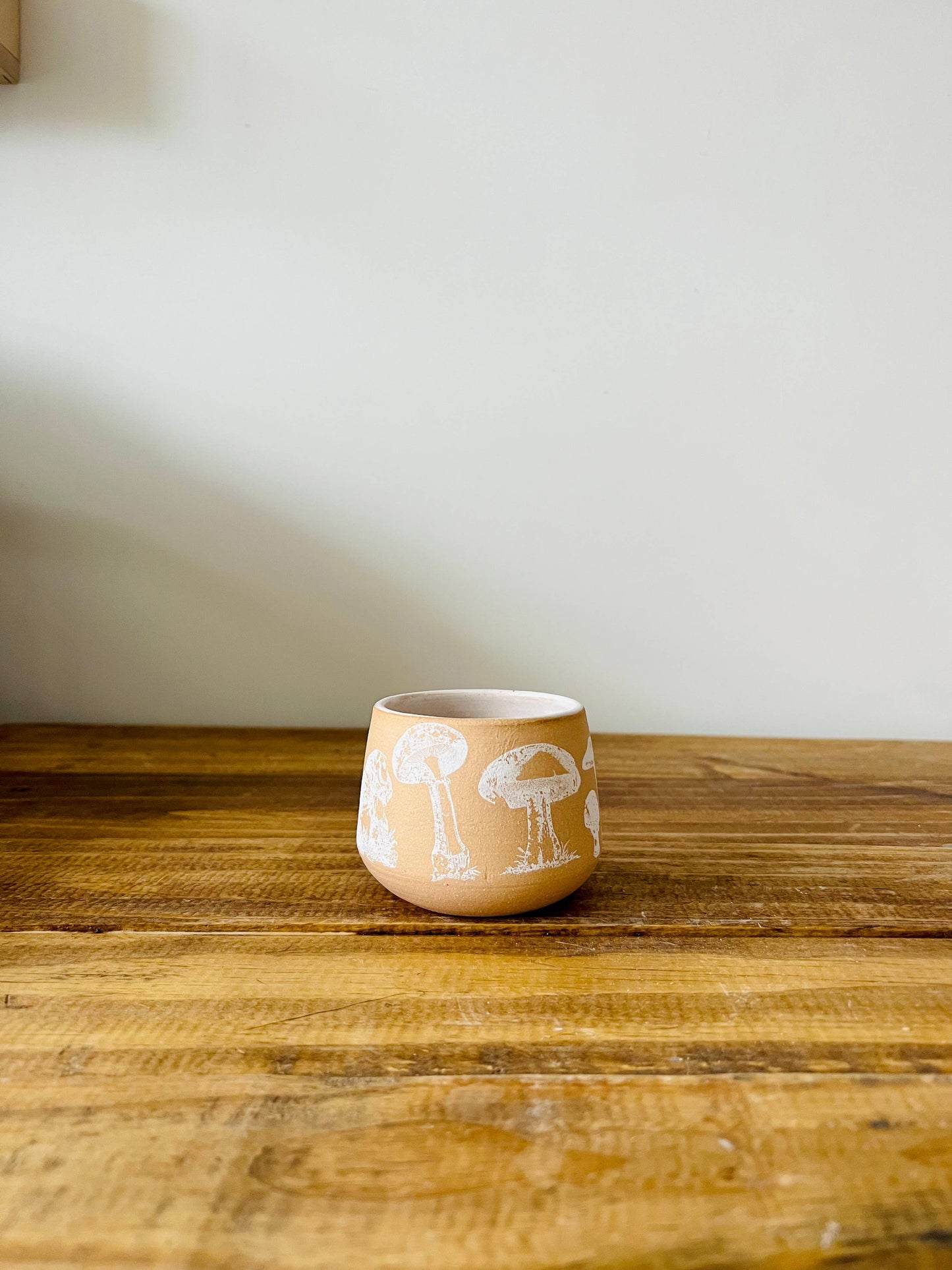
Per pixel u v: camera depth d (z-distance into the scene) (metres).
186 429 0.78
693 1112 0.31
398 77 0.77
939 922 0.41
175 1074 0.32
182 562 0.79
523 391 0.79
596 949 0.39
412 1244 0.26
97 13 0.75
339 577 0.80
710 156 0.79
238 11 0.75
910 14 0.78
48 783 0.60
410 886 0.40
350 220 0.77
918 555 0.82
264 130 0.76
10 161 0.75
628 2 0.77
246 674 0.80
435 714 0.46
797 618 0.82
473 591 0.81
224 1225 0.27
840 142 0.79
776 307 0.80
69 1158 0.29
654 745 0.76
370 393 0.79
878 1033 0.34
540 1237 0.27
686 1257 0.26
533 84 0.77
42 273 0.76
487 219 0.78
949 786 0.62
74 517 0.78
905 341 0.81
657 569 0.81
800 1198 0.28
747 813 0.56
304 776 0.62
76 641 0.79
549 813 0.40
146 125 0.76
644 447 0.80
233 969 0.37
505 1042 0.33
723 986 0.37
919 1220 0.27
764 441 0.81
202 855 0.48
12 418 0.77
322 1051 0.33
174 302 0.77
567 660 0.82
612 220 0.79
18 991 0.36
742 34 0.78
